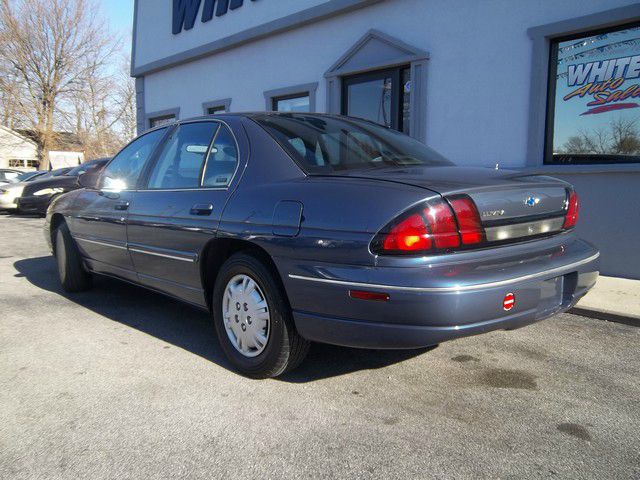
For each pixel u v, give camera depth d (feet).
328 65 27.71
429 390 9.93
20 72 110.83
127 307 15.75
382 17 24.73
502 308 8.21
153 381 10.37
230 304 10.66
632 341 12.52
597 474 7.29
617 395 9.71
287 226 9.20
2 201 47.24
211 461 7.65
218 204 10.73
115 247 14.07
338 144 11.02
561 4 18.74
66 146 120.88
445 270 7.93
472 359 11.44
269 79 31.50
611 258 18.29
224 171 11.19
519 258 8.82
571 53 19.10
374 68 25.32
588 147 19.04
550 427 8.56
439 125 22.79
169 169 12.85
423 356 11.62
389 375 10.61
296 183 9.61
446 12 22.15
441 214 7.97
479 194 8.38
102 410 9.18
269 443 8.10
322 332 8.90
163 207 12.21
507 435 8.30
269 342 9.83
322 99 28.19
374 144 11.48
